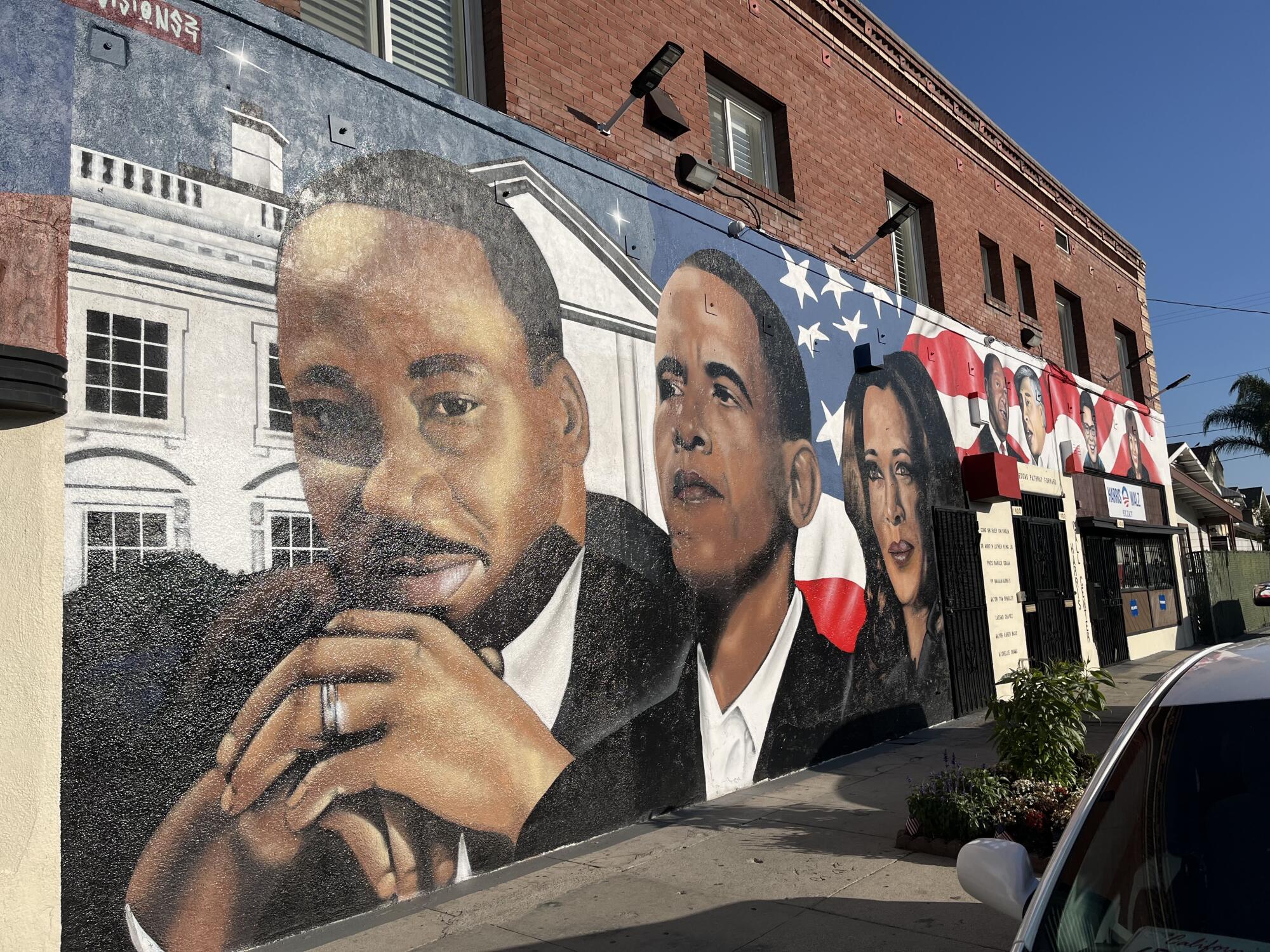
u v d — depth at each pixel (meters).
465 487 5.55
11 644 3.71
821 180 10.07
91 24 4.26
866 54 11.24
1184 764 2.62
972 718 10.50
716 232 8.12
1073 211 16.61
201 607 4.27
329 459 4.88
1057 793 5.52
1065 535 14.10
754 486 8.05
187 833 4.09
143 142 4.36
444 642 5.29
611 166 7.06
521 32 6.75
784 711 8.03
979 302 12.90
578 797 5.98
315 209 5.01
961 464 11.59
